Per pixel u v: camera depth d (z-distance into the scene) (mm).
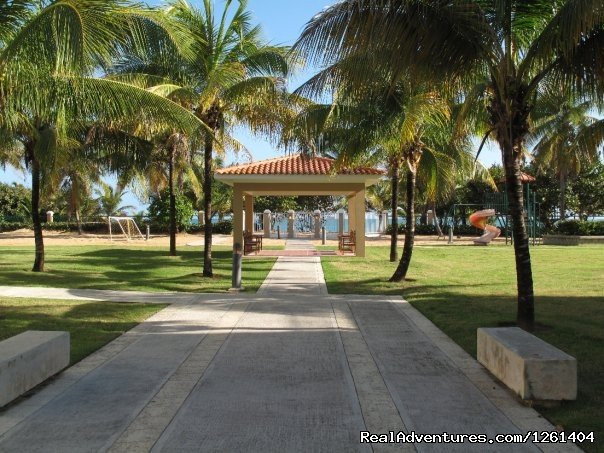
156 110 10406
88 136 17484
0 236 41656
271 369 6293
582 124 32812
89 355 6895
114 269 18203
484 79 8828
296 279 15500
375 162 20797
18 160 22203
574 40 6820
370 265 19641
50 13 7570
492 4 7730
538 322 8711
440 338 7910
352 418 4781
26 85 9141
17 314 9492
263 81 13727
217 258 22641
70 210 41062
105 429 4535
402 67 7426
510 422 4668
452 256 24172
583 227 35844
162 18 9148
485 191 44469
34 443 4266
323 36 7324
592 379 5797
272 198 54094
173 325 8797
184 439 4336
